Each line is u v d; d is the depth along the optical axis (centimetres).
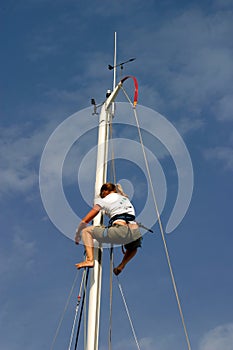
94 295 1858
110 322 1906
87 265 1845
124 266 1912
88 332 1831
